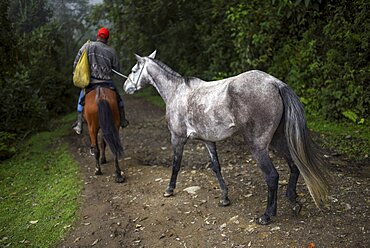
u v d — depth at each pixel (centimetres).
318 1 763
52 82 1220
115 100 572
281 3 836
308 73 836
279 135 397
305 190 473
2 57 944
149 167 639
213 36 1116
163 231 420
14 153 818
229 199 476
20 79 927
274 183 383
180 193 511
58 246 423
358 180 490
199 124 423
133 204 497
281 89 372
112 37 1339
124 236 422
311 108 810
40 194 582
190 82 456
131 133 912
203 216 441
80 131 635
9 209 539
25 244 439
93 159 712
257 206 449
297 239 368
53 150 814
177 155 483
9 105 899
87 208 504
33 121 988
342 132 694
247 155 643
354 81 743
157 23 1280
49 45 1190
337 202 434
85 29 1354
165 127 944
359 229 373
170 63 1322
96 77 581
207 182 539
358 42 761
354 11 790
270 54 916
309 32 859
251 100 371
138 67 516
